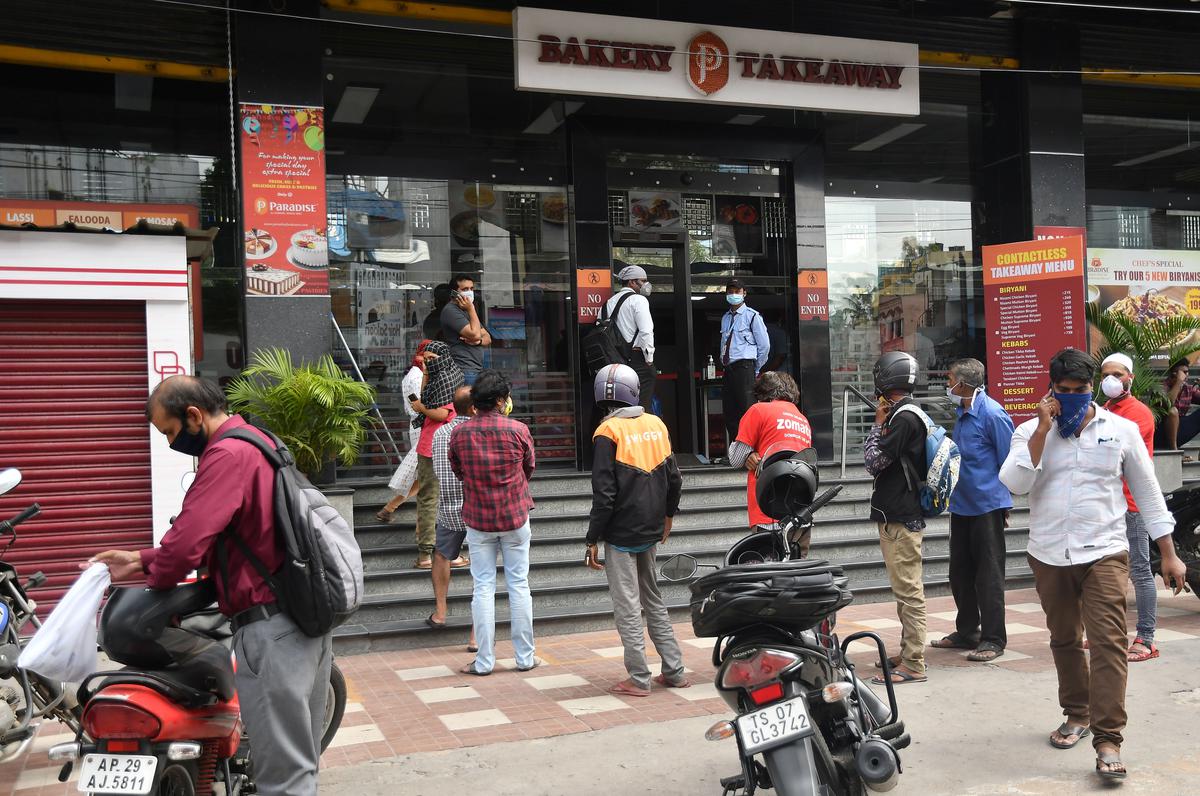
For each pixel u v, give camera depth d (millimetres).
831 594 3492
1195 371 13336
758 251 11859
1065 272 10398
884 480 6098
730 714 5410
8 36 9055
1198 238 13531
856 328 12305
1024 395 10602
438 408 7977
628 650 5871
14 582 5117
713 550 8836
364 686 6293
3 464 7188
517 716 5520
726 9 10930
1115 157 13438
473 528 6484
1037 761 4586
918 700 5594
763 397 6629
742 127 11555
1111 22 12305
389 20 10102
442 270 10625
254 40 9133
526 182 10961
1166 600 8359
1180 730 4961
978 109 12781
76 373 7426
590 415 10734
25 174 9320
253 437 3359
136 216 8602
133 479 7531
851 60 11188
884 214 12461
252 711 3250
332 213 10250
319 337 9211
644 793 4336
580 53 10234
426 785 4492
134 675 3318
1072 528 4582
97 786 3156
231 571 3285
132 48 9375
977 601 6605
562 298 11016
